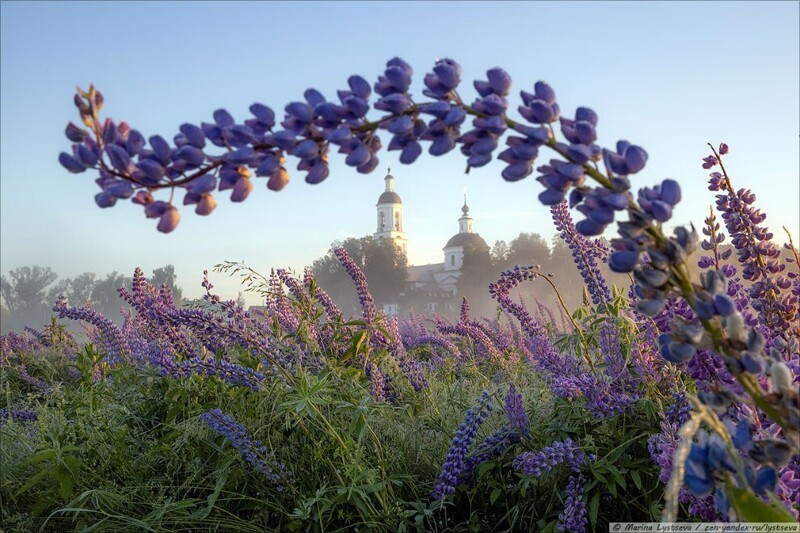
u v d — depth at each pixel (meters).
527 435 2.70
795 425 0.83
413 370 3.94
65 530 3.13
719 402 0.91
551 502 2.47
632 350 2.56
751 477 0.85
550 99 0.96
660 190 0.90
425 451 3.18
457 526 2.58
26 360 7.15
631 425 2.56
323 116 0.98
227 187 0.99
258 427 3.12
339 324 3.83
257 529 2.72
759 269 1.85
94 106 0.97
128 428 3.57
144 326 4.92
